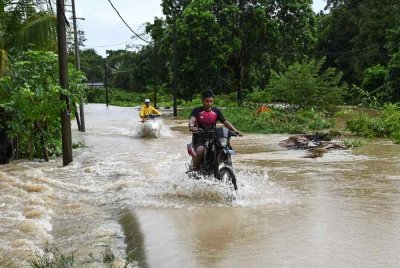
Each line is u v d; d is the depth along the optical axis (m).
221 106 37.44
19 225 6.53
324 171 9.79
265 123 20.31
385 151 12.61
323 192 7.80
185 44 35.69
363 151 12.70
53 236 6.17
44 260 5.11
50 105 11.73
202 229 5.89
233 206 7.04
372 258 4.68
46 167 11.55
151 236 5.73
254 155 12.53
